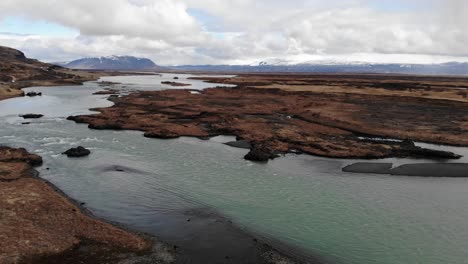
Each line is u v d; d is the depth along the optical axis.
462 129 64.31
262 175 39.09
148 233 25.64
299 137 55.69
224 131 60.41
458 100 97.31
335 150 48.97
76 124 64.56
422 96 105.69
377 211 30.56
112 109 79.38
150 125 62.84
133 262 21.78
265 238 25.42
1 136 54.34
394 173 40.91
